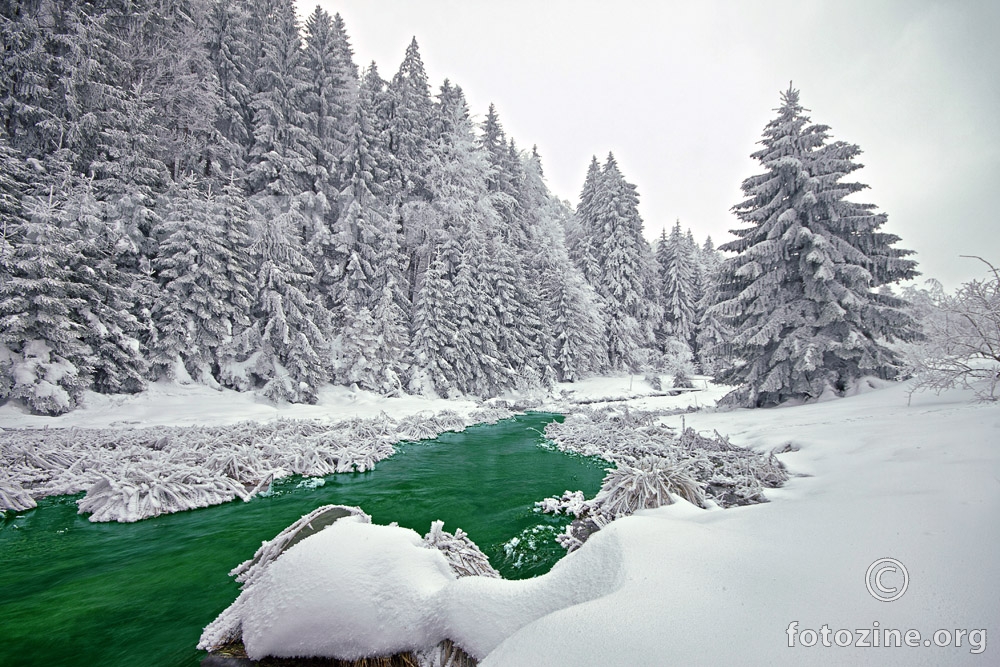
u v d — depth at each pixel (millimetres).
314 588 2715
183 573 5086
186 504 7516
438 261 28062
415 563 2990
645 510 4715
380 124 31562
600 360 37844
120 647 3580
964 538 2324
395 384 23719
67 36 20016
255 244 21828
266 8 29500
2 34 19250
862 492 3793
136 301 18562
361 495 8461
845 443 6848
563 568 2621
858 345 13664
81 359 15586
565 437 14250
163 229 19844
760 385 15445
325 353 23188
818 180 14781
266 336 20828
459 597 2555
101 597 4477
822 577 2104
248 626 2814
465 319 27906
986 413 6500
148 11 24469
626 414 15445
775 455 7582
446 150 33375
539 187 46719
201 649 3227
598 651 1693
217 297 20047
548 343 33594
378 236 27953
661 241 55500
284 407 19484
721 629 1741
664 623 1810
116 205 19422
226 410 17391
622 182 46312
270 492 8617
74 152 19922
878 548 2367
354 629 2574
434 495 8414
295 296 22062
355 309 25531
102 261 17203
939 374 8961
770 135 16625
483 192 34438
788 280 16141
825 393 14086
